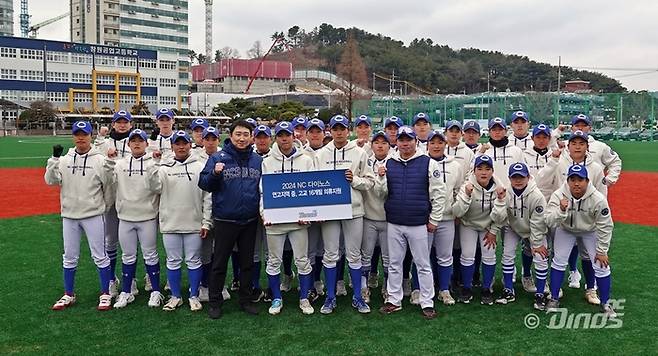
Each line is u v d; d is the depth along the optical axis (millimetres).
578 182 6039
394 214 6219
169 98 82125
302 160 6414
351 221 6340
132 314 6270
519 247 9594
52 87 71688
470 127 7652
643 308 6344
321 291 7117
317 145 6973
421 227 6176
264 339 5535
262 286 7398
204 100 90250
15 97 69188
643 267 8000
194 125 7531
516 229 6609
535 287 7074
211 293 6227
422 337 5578
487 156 6457
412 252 6262
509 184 6727
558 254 6430
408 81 117438
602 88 122938
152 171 6156
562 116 53531
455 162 6812
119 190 6504
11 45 68438
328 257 6395
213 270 6223
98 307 6461
